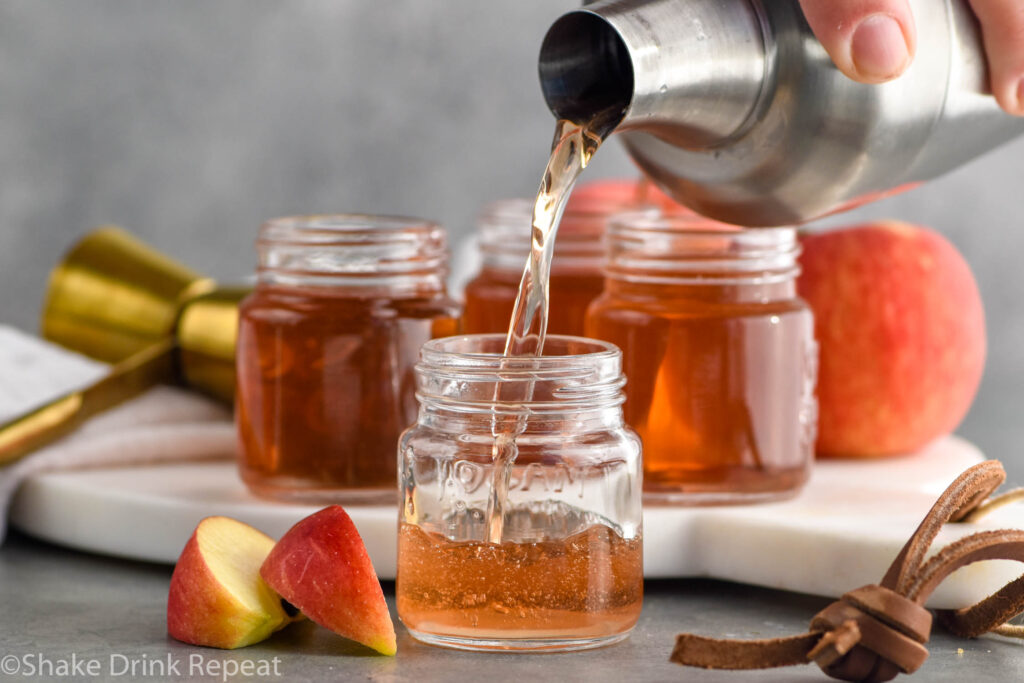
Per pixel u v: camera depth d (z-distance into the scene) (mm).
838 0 557
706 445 625
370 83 1156
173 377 734
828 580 597
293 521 620
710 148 582
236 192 1154
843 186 584
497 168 1176
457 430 560
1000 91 587
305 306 629
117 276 776
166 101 1137
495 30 1160
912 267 709
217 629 565
